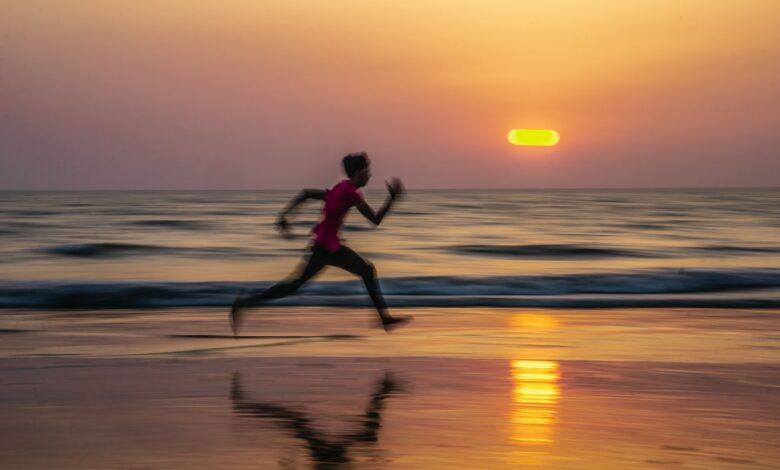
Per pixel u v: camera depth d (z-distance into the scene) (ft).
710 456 18.45
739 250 81.71
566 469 17.58
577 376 27.22
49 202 237.45
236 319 34.09
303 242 88.02
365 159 32.83
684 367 28.71
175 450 18.93
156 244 85.05
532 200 293.84
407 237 97.40
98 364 29.09
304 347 32.81
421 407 23.12
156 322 39.11
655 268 59.82
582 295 49.80
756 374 27.53
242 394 24.62
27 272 60.90
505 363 29.48
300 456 18.54
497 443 19.53
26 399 23.84
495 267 64.69
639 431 20.58
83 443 19.43
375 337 35.24
